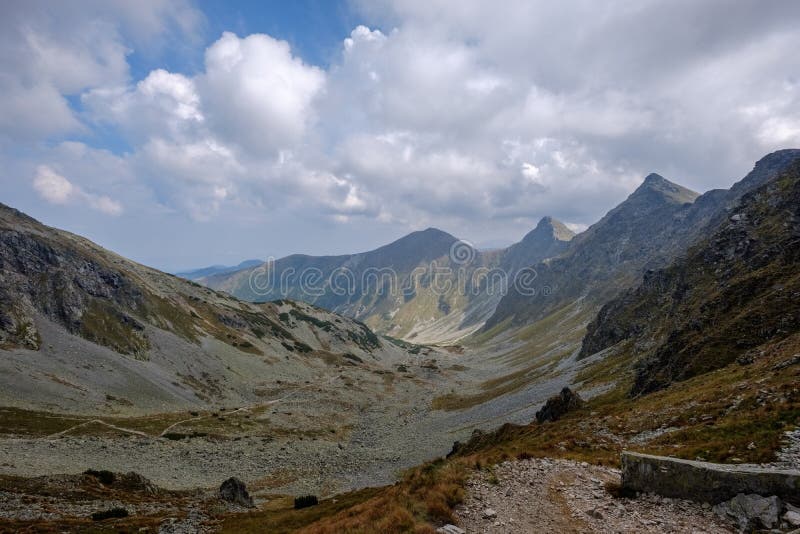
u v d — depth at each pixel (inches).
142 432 3262.8
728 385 1574.8
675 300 4441.4
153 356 5260.8
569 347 7805.1
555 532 650.8
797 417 1013.8
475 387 6909.5
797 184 3934.5
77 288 5334.6
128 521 1352.1
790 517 613.3
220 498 1889.8
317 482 2662.4
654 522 677.3
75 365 4175.7
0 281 4574.3
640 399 2178.9
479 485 838.5
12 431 2667.3
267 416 4493.1
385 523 664.4
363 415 5305.1
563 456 1187.9
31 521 1256.8
